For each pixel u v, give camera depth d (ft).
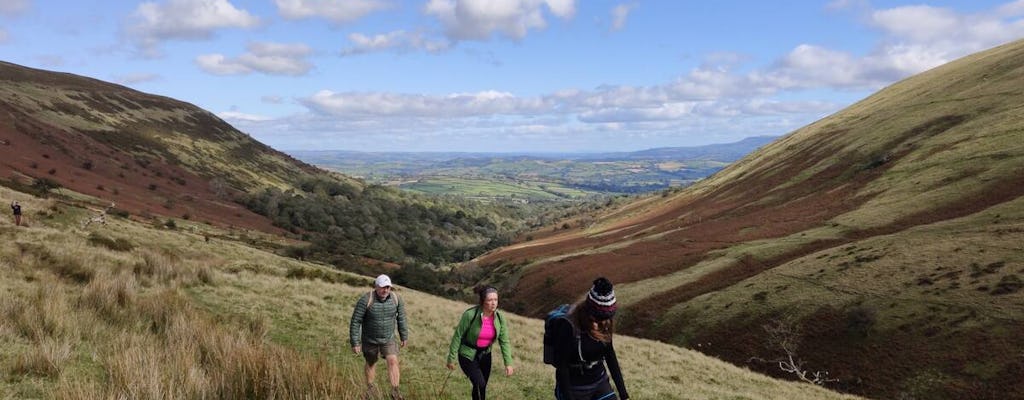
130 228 149.38
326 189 641.40
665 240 359.66
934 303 159.02
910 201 257.96
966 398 125.70
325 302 70.69
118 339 29.27
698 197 543.80
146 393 19.07
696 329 200.75
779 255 244.63
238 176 559.79
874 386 142.41
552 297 297.53
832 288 188.03
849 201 304.30
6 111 371.97
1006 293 149.48
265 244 282.36
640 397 46.34
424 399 27.76
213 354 26.99
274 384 21.67
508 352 24.61
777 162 506.07
